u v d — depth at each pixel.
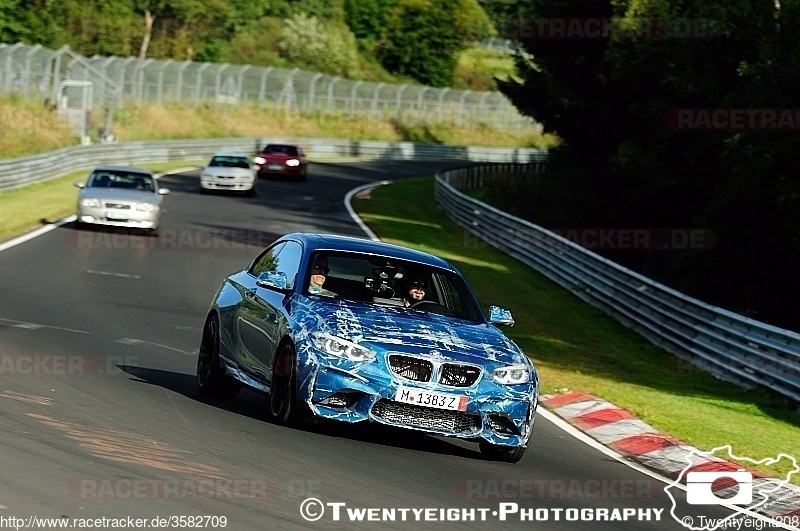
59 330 33.78
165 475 16.48
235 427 21.34
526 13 113.62
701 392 38.03
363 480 17.97
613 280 57.22
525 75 115.56
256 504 15.34
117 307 40.88
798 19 65.25
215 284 50.72
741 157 64.00
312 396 20.92
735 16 77.50
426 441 23.25
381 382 20.75
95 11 179.88
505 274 66.88
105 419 20.62
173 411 22.56
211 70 165.25
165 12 192.25
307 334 21.41
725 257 65.44
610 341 48.94
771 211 62.19
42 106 122.38
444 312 23.56
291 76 181.62
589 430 27.39
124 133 139.75
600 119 109.62
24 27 169.50
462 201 93.12
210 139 144.25
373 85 197.88
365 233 77.19
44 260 52.25
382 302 23.22
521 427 21.64
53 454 16.94
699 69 83.19
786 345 38.16
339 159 163.75
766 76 63.03
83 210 64.94
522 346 42.62
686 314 47.41
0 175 82.62
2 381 23.52
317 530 14.41
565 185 111.44
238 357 24.47
